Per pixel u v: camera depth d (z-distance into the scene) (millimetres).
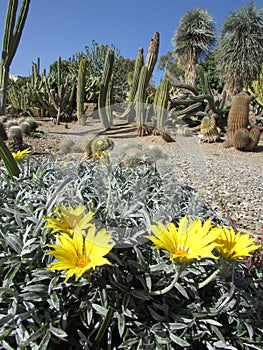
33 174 1699
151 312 1057
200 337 1061
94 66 18469
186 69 13203
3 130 5867
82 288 1091
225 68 11492
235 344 1132
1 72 7648
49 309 1011
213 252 1262
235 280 1265
